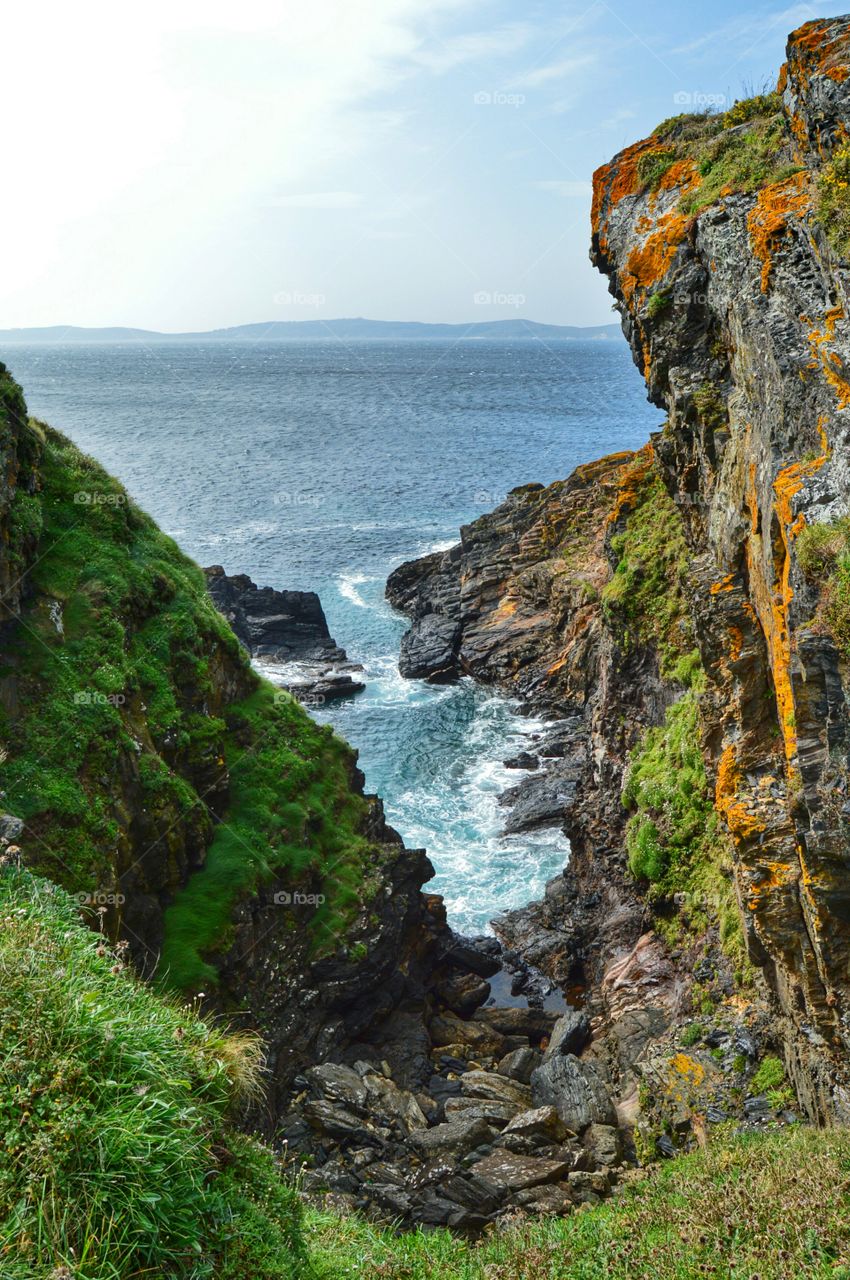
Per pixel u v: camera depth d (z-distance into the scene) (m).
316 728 28.78
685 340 20.92
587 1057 23.08
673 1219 8.36
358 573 75.31
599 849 31.08
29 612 21.00
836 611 11.84
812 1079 14.55
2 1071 6.00
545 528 59.78
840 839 11.81
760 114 22.39
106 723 20.25
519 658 52.84
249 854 23.22
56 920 8.26
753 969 18.86
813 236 15.84
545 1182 18.00
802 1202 7.44
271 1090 20.45
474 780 42.41
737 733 17.59
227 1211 6.62
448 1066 24.08
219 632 26.64
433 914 28.64
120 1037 6.68
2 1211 5.43
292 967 22.86
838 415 13.64
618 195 24.47
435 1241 10.45
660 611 30.09
